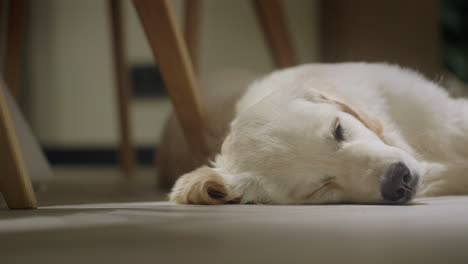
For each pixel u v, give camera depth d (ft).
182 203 6.14
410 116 7.28
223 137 7.52
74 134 24.77
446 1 20.62
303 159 6.10
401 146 6.77
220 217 4.27
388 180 5.56
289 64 11.50
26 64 24.58
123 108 15.11
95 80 24.58
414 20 18.37
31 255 2.63
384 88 7.47
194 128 7.59
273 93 6.88
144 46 23.94
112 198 7.51
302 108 6.45
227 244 2.81
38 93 24.76
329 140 6.07
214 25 23.59
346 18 20.38
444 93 7.86
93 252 2.67
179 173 9.48
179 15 23.59
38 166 8.53
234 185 6.25
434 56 18.24
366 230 3.26
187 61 7.29
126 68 15.10
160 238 3.09
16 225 3.89
